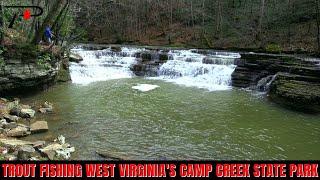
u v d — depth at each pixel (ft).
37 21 74.43
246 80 80.48
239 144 45.09
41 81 65.62
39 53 63.57
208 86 80.69
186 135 47.67
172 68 90.68
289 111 60.85
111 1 159.02
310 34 114.32
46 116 53.26
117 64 95.30
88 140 44.34
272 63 80.38
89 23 156.97
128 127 50.06
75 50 104.01
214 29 140.97
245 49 119.85
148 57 99.40
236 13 143.95
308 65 76.38
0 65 56.39
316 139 47.62
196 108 61.16
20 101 60.18
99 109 58.54
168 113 57.67
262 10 127.54
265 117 57.06
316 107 59.88
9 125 46.44
